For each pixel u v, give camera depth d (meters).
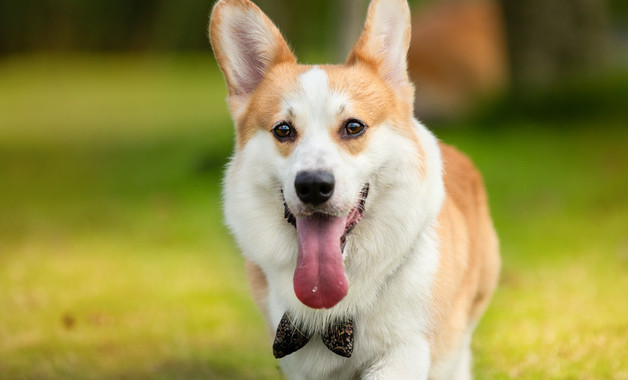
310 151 4.40
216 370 6.45
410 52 17.80
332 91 4.59
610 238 9.23
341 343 4.48
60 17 41.19
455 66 17.45
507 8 16.00
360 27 14.08
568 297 7.43
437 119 16.98
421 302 4.57
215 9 4.90
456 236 5.06
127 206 12.78
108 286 8.80
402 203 4.58
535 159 12.95
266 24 4.97
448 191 5.33
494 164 12.83
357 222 4.54
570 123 14.68
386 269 4.54
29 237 11.24
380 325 4.54
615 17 30.28
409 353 4.55
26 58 42.56
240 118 4.93
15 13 40.50
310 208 4.31
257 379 6.25
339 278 4.34
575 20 15.80
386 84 4.85
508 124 15.23
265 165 4.64
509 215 10.52
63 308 8.11
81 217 12.29
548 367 5.94
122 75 38.50
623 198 10.67
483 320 7.04
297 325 4.62
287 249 4.64
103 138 21.02
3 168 17.47
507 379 5.88
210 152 15.56
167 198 13.03
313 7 27.03
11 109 28.78
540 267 8.49
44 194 14.41
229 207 4.79
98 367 6.61
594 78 15.70
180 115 24.86
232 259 9.55
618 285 7.64
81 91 33.47
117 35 42.25
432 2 24.62
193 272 9.17
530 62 15.92
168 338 7.21
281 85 4.73
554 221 10.12
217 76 36.91
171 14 39.59
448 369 5.11
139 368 6.56
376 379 4.48
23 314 7.95
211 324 7.50
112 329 7.46
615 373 5.71
